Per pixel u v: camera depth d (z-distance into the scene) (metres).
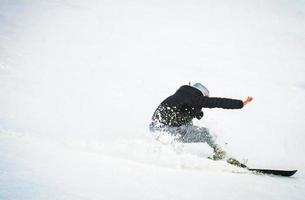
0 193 5.39
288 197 10.45
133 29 57.38
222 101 14.87
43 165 8.05
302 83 39.47
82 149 12.45
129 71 33.16
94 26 55.12
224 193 9.04
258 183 11.98
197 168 13.42
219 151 15.74
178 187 8.62
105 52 39.84
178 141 15.20
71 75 28.64
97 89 25.73
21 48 34.84
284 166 18.19
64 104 20.50
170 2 88.88
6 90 21.44
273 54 52.72
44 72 28.05
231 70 40.62
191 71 36.91
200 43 53.50
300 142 22.95
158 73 33.97
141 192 7.38
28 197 5.48
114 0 80.38
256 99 31.12
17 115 16.56
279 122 26.27
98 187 7.04
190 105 15.09
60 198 5.77
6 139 10.80
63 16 58.34
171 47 48.22
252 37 64.62
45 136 13.16
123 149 13.24
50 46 38.34
